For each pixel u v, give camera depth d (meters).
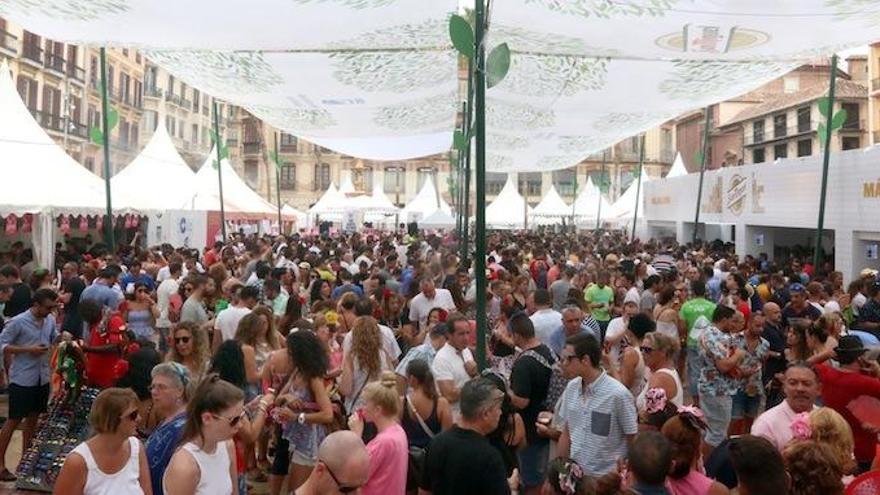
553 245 20.92
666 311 7.02
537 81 10.25
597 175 46.34
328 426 4.39
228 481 2.98
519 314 4.67
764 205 16.66
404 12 6.58
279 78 9.55
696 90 10.38
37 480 4.59
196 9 6.14
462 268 10.38
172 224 17.91
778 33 6.56
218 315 6.46
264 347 5.36
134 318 7.35
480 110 5.46
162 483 3.15
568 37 7.10
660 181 25.53
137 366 3.99
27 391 5.46
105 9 6.03
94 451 2.90
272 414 4.37
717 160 50.25
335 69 9.15
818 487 2.58
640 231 29.50
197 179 18.72
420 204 33.62
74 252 12.61
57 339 5.68
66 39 7.20
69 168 12.34
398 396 3.55
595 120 13.07
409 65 9.01
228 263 11.77
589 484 2.65
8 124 11.98
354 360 4.79
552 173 58.12
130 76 40.00
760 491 2.45
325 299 7.41
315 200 57.12
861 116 38.72
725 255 15.79
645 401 3.56
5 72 12.55
